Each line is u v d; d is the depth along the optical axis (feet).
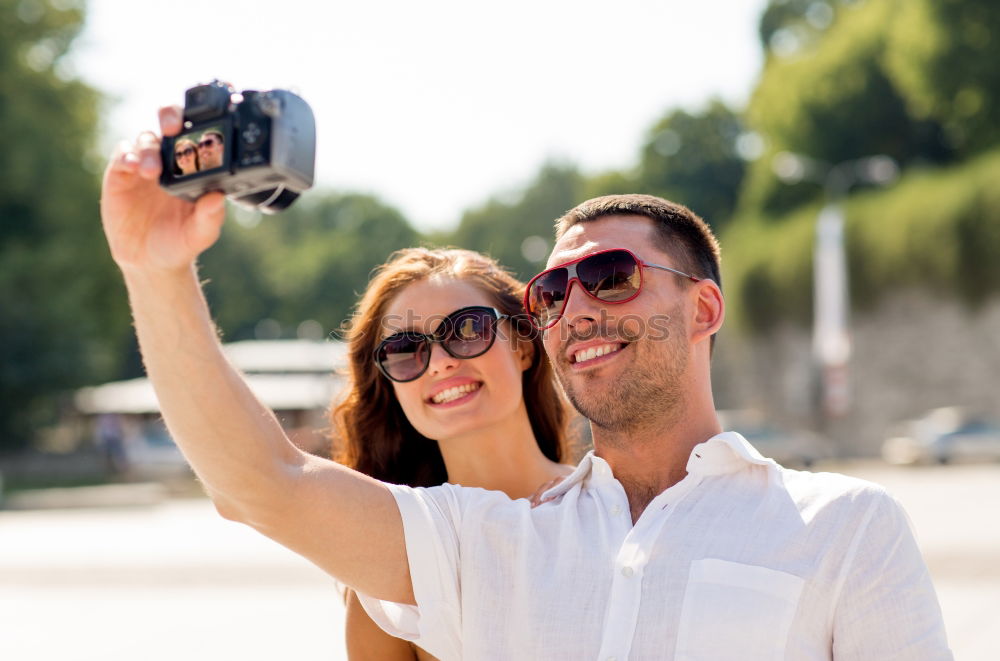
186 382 6.06
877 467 90.68
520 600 7.13
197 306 6.05
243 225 222.07
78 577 37.83
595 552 7.12
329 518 6.77
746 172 177.78
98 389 120.78
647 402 7.29
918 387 104.42
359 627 8.61
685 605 6.61
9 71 101.55
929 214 101.09
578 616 6.90
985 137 108.17
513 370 9.79
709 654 6.48
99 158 112.98
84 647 26.27
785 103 130.82
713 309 7.72
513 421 9.91
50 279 100.73
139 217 5.75
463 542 7.43
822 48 129.90
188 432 6.19
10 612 31.60
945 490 60.64
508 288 10.36
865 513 6.68
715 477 7.09
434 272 9.89
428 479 10.55
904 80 108.78
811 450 88.22
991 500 53.11
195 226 5.58
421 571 7.16
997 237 95.40
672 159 182.09
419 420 9.69
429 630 7.25
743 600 6.53
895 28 109.29
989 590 28.17
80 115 110.42
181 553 43.14
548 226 221.87
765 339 119.85
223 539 47.60
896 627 6.49
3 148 97.86
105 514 64.64
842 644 6.55
